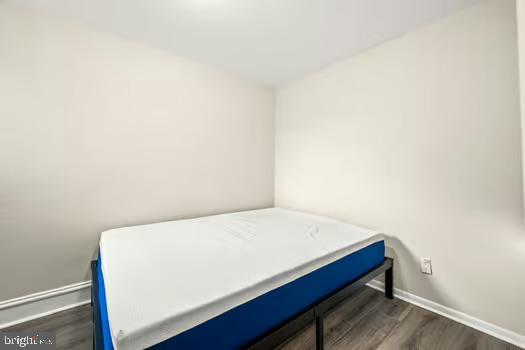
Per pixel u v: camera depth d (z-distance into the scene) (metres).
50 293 1.66
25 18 1.57
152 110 2.11
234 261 1.25
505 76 1.41
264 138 3.01
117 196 1.94
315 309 1.22
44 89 1.63
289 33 1.90
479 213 1.51
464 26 1.56
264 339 0.99
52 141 1.66
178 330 0.79
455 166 1.61
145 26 1.81
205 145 2.46
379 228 2.04
